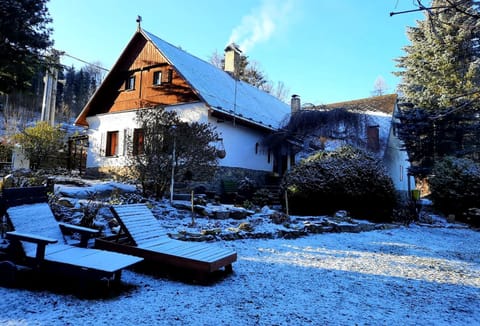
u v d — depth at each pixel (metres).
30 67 8.13
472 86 14.09
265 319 2.90
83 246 3.98
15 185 7.09
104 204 6.87
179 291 3.54
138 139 9.24
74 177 13.89
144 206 4.98
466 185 13.09
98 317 2.74
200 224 6.96
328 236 7.80
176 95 13.67
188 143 8.73
